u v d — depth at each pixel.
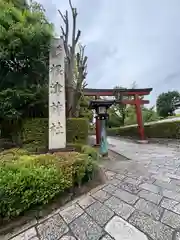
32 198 2.16
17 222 2.04
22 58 5.29
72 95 6.19
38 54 5.37
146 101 10.92
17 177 2.11
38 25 5.06
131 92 10.62
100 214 2.20
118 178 3.52
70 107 6.07
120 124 18.69
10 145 5.30
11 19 5.12
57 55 5.00
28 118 5.39
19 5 6.24
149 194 2.67
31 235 1.88
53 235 1.86
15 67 5.50
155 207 2.28
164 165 4.41
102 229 1.91
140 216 2.10
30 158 2.89
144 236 1.76
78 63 6.82
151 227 1.88
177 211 2.15
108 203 2.46
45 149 4.77
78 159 2.90
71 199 2.63
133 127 12.81
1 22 4.97
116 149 7.72
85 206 2.42
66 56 6.19
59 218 2.16
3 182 2.00
